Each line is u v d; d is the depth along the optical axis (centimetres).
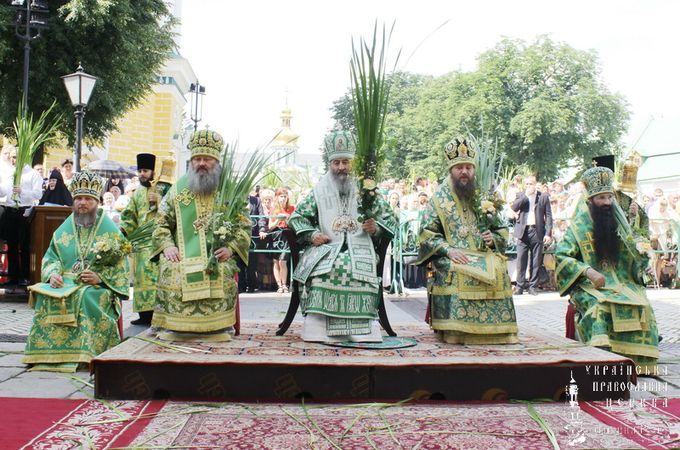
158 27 2508
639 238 630
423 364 489
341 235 601
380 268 618
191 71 3709
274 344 569
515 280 1390
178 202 603
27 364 607
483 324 580
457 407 474
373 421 437
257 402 483
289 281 1264
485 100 3794
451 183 618
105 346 616
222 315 580
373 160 587
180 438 397
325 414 452
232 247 582
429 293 614
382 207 606
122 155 3269
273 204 1292
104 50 2202
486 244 596
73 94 1248
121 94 2298
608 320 605
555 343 591
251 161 620
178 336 579
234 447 383
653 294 1355
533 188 1308
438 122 3997
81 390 518
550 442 399
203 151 602
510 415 455
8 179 1124
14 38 2034
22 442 384
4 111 2098
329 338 577
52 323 593
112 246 623
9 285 1125
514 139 3816
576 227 637
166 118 3431
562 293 628
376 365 487
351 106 631
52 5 2114
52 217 1037
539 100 3694
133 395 487
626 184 684
